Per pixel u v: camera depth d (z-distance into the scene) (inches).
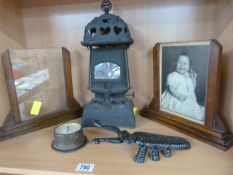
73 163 26.9
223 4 30.9
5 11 36.7
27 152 29.7
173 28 38.1
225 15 30.1
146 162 26.5
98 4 39.5
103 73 35.0
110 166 26.0
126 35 32.6
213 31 35.3
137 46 40.4
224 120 30.8
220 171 24.2
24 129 34.9
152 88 41.6
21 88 34.7
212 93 28.3
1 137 33.1
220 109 32.1
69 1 40.1
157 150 27.4
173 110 34.8
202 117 30.3
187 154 27.6
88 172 25.1
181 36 38.1
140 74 41.6
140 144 27.8
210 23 35.9
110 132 34.7
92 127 36.5
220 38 32.0
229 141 28.0
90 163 26.7
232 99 28.2
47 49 37.3
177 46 32.6
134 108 36.6
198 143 29.7
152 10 38.2
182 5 36.8
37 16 42.0
